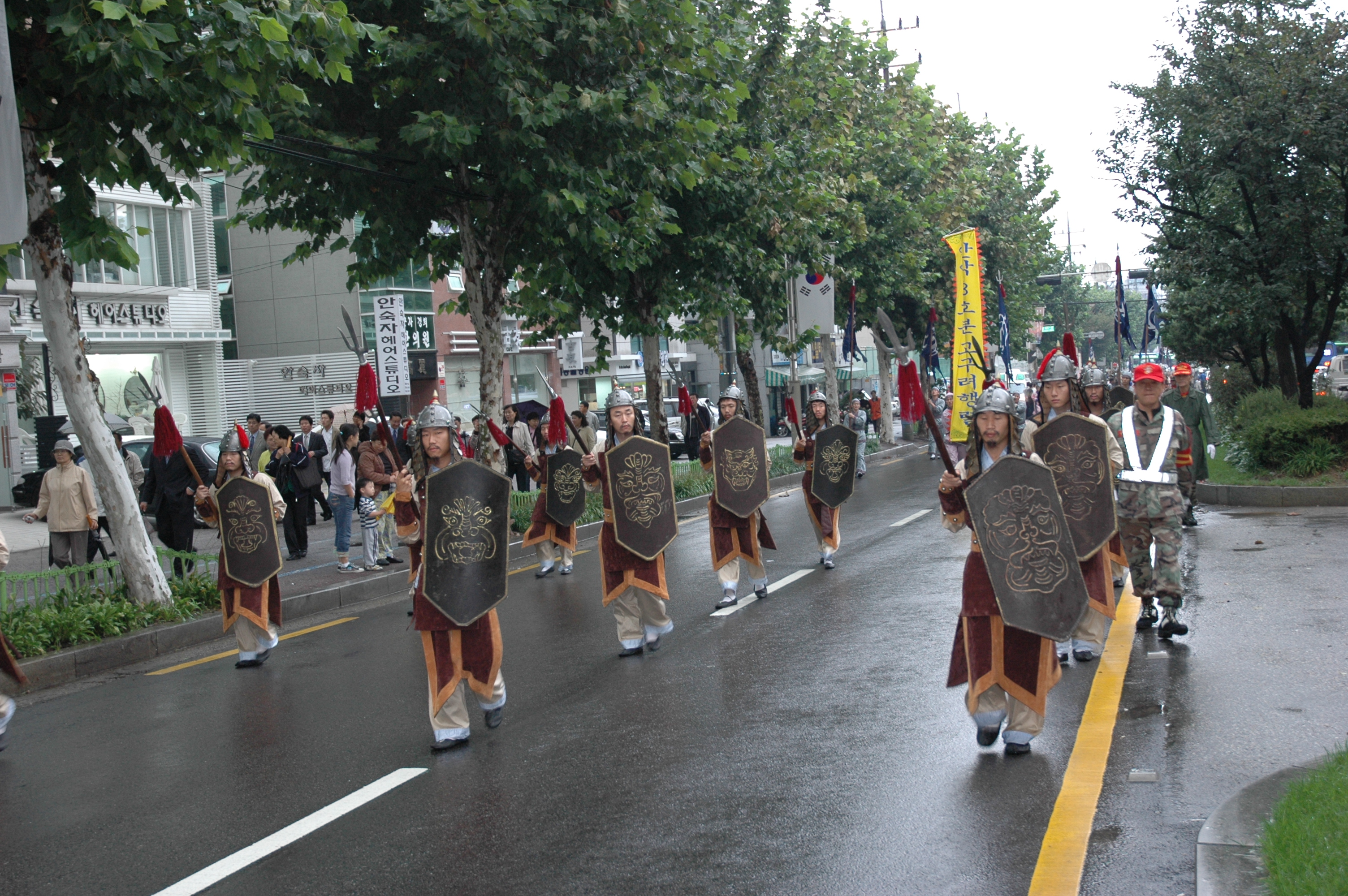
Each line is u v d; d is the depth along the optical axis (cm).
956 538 1403
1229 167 1812
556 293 1938
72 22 812
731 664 807
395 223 1552
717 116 1683
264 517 933
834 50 2397
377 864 482
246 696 828
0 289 971
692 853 470
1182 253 1927
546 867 466
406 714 735
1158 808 484
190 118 920
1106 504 716
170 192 973
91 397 1080
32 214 1035
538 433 2005
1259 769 521
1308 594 892
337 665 920
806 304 2372
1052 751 568
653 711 696
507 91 1340
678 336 2338
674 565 1356
